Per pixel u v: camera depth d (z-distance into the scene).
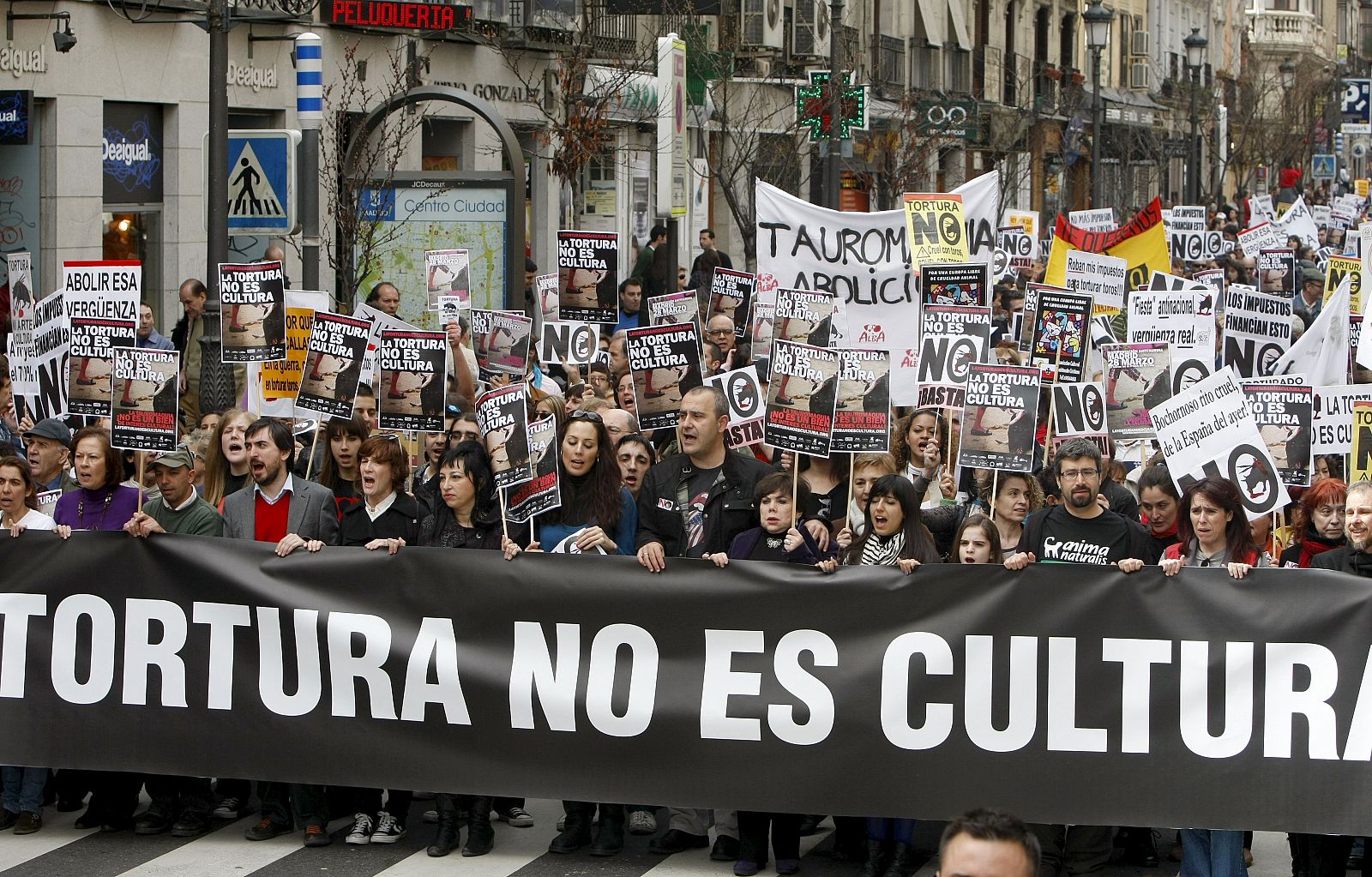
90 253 23.59
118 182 24.31
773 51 42.00
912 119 43.25
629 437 11.49
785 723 9.33
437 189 22.16
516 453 9.98
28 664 9.88
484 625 9.54
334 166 25.08
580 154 30.06
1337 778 8.93
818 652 9.30
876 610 9.27
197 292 17.89
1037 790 9.16
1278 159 76.56
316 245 18.98
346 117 25.78
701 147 36.31
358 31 27.97
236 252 25.53
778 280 17.52
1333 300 15.15
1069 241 19.47
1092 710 9.12
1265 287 23.97
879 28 50.56
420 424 12.24
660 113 22.47
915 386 17.36
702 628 9.39
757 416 12.61
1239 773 9.00
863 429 10.65
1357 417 12.35
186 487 10.43
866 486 11.05
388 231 23.14
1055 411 13.33
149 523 9.78
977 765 9.20
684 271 28.92
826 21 45.22
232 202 18.73
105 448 10.41
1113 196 67.56
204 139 25.45
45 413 13.88
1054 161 60.16
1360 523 9.31
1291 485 12.12
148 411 10.44
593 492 10.30
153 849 9.86
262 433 10.37
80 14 23.14
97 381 11.98
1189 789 9.05
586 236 15.70
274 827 10.09
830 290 17.44
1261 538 10.88
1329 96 82.88
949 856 4.56
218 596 9.73
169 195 25.12
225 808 10.49
